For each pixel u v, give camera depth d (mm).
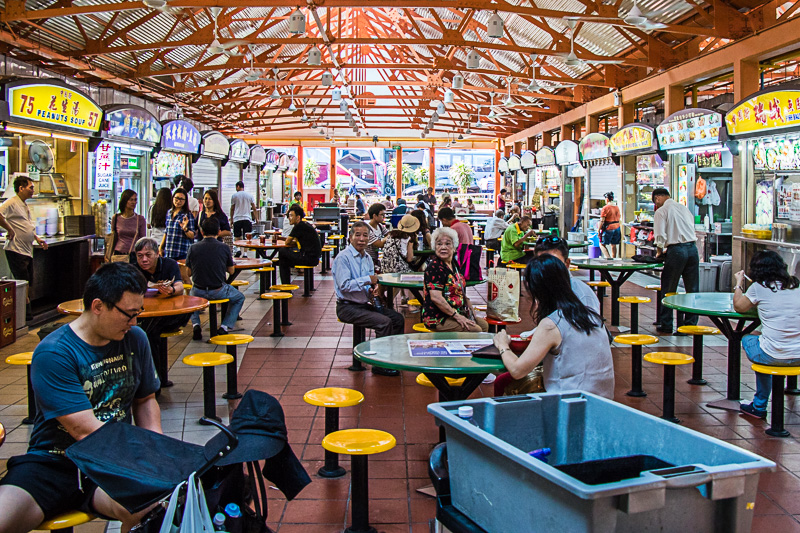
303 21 9383
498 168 27719
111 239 7809
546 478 1646
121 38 12711
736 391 5227
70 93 8930
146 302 5039
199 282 7086
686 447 2016
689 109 10539
